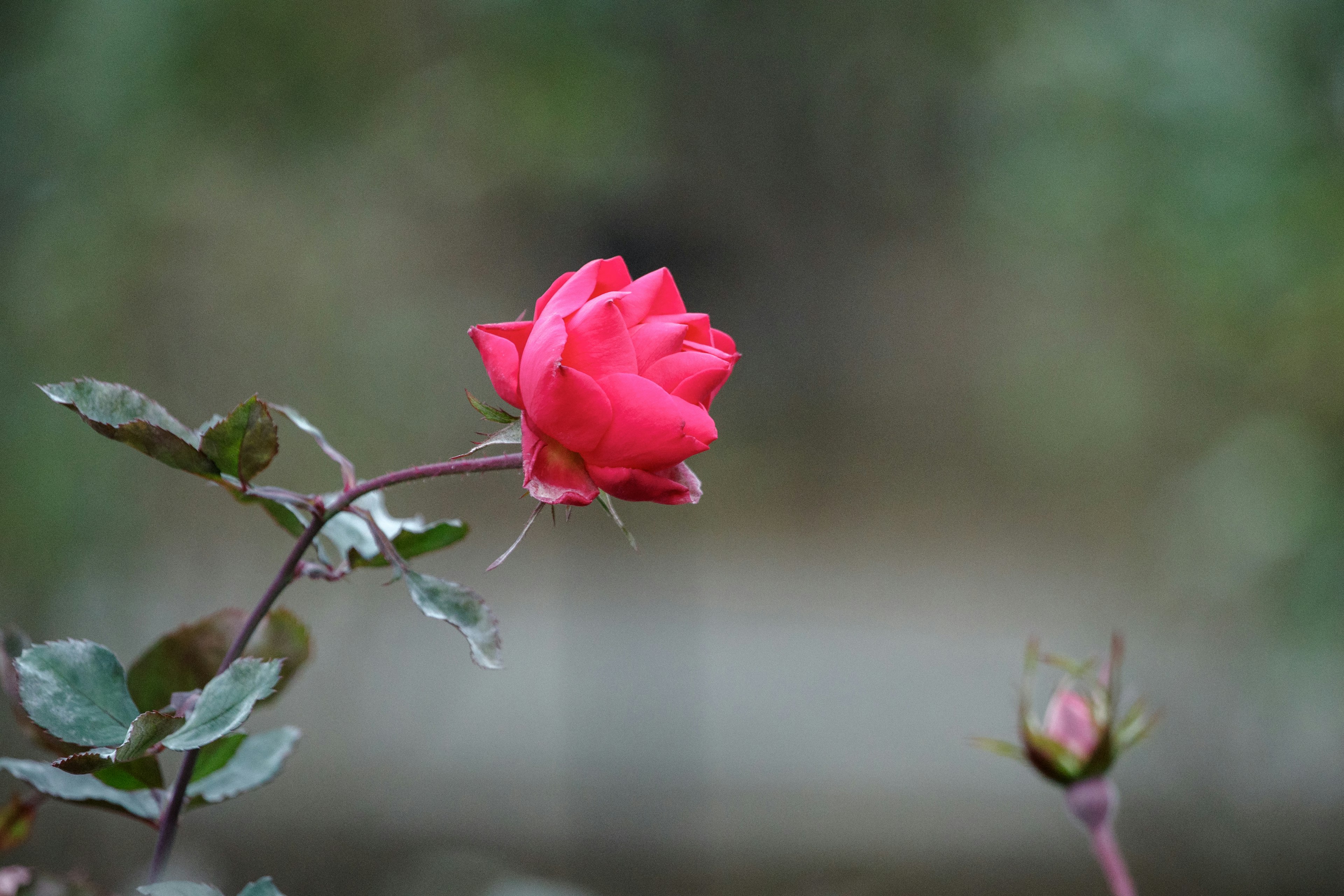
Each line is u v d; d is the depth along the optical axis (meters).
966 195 3.04
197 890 0.90
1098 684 1.08
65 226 2.14
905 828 3.46
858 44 2.92
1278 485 2.14
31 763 0.94
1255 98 2.11
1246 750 2.78
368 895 2.70
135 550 2.26
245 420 0.92
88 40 2.15
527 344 0.94
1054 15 2.42
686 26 2.71
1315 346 2.17
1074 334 3.05
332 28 2.30
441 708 3.16
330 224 2.45
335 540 0.95
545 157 2.50
